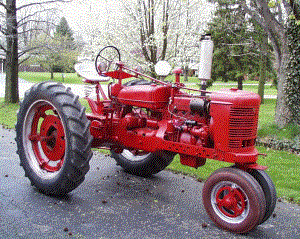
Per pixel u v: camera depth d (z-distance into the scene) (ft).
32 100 13.26
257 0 24.99
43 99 12.80
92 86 15.64
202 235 10.37
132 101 13.30
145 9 32.94
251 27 47.62
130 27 35.58
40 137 13.46
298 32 25.35
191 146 11.66
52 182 12.44
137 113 14.12
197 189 14.55
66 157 11.91
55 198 12.70
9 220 10.60
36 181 13.07
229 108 10.69
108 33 37.06
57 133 12.92
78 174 11.97
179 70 12.67
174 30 34.71
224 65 53.67
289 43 25.67
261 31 46.80
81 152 11.74
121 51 36.65
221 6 47.21
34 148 13.84
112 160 18.72
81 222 10.79
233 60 52.11
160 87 12.84
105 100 14.79
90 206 12.14
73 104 12.21
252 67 54.34
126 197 13.28
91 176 15.75
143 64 35.88
